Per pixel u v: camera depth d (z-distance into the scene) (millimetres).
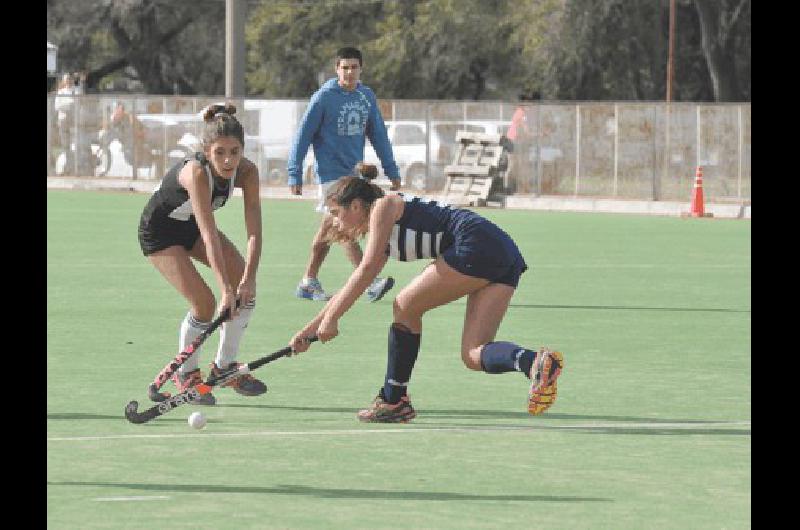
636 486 15086
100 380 21625
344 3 118062
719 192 73562
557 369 16984
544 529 13367
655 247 47250
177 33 128000
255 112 78375
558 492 14789
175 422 18359
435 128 76438
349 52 30922
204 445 16922
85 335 26328
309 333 17875
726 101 110188
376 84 114938
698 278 37594
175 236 19438
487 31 109875
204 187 18609
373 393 20625
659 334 27234
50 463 15922
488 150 71375
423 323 28391
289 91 120875
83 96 81250
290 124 78062
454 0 110375
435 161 75812
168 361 23531
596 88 110375
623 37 107812
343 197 17656
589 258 43188
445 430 17969
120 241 46281
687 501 14461
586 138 75188
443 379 21828
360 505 14156
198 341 18766
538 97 109000
